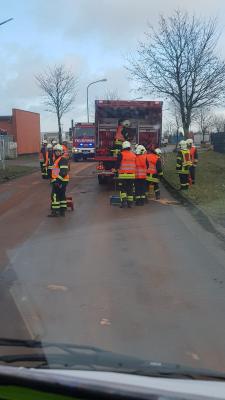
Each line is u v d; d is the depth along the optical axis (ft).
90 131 134.31
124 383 6.39
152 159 52.21
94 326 16.10
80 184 70.90
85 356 9.54
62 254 27.07
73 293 19.77
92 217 40.88
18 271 23.27
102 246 29.22
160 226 36.06
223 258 26.02
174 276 22.48
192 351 14.17
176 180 68.95
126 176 46.80
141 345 14.57
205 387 7.35
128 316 17.11
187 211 43.60
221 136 139.64
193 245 29.32
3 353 12.42
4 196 57.00
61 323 16.34
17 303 18.39
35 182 74.59
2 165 101.86
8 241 30.89
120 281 21.62
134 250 28.07
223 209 42.32
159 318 16.92
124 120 66.90
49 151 78.18
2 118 160.66
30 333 15.40
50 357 9.48
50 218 40.55
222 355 13.92
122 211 44.27
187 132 94.99
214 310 17.78
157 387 6.61
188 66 91.76
